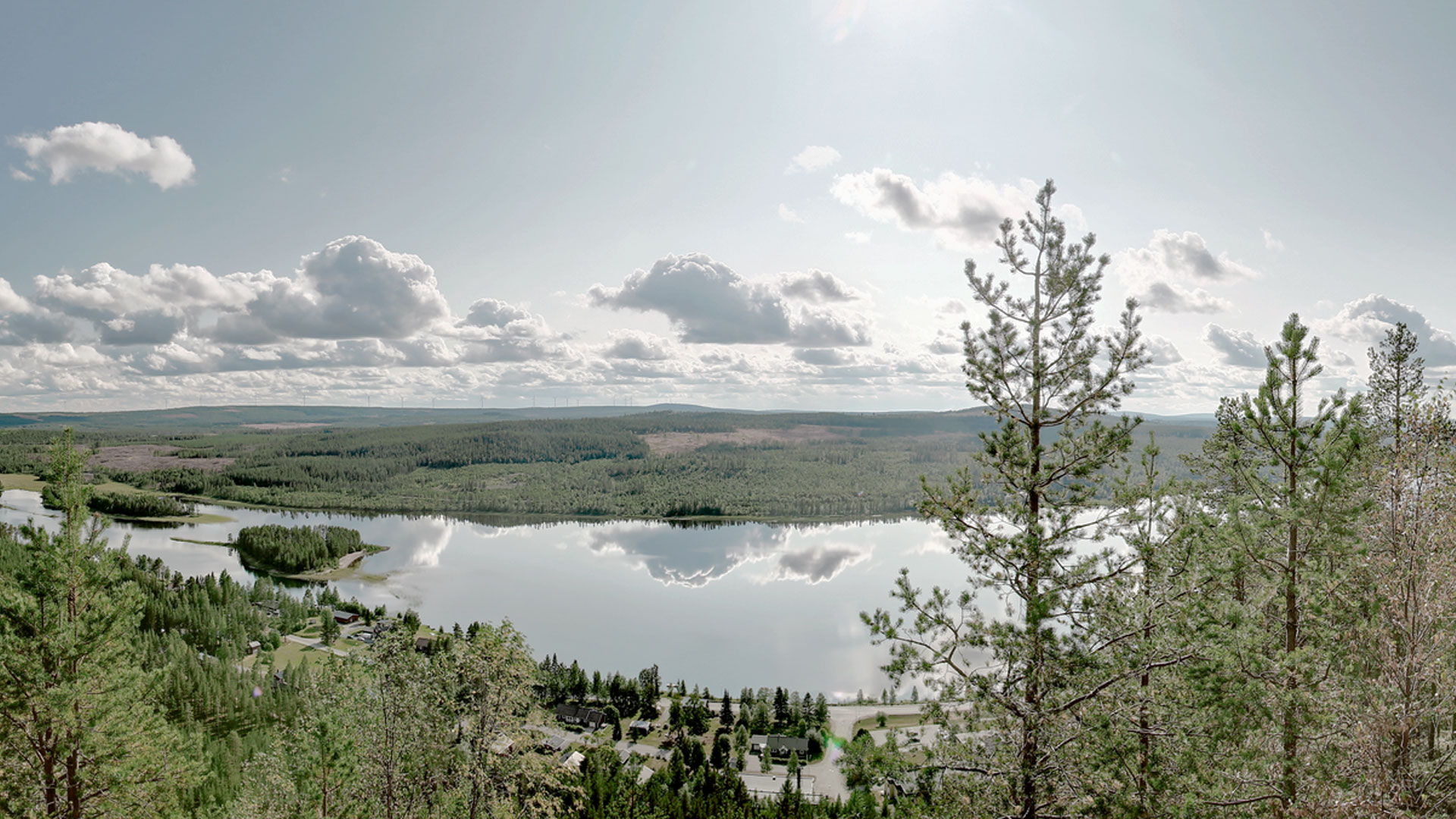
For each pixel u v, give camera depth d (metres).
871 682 134.25
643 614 180.62
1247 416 18.77
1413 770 15.13
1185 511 17.16
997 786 16.11
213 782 51.25
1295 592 17.42
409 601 185.00
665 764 94.88
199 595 133.88
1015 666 16.45
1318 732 15.54
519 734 28.78
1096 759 15.30
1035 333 17.58
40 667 23.19
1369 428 17.39
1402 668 15.56
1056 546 16.39
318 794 27.25
